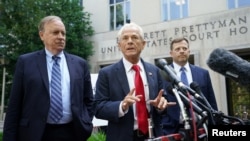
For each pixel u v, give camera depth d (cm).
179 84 191
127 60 275
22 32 1062
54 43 296
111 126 265
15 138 278
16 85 287
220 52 142
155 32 1272
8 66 1208
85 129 291
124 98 251
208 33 1152
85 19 1477
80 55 1395
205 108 173
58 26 298
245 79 136
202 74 390
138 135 252
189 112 180
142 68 279
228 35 1109
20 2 1026
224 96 1080
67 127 287
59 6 1345
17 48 1170
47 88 282
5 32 1040
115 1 1463
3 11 1021
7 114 282
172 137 175
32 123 275
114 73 273
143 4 1357
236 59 138
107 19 1465
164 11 1315
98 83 278
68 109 289
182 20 1215
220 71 144
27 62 292
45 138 277
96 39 1448
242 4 1147
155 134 257
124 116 254
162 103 225
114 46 1386
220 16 1134
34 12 1062
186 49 391
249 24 1072
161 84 279
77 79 299
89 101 317
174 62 399
